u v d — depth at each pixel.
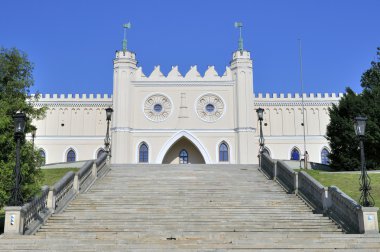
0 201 23.06
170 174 34.97
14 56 28.09
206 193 28.72
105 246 18.41
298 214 24.28
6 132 23.98
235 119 67.25
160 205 25.86
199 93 68.06
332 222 23.36
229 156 66.38
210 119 67.44
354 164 53.66
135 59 68.31
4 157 23.81
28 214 22.03
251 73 68.25
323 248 18.39
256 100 76.31
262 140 39.84
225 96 68.00
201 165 39.62
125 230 21.88
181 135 66.75
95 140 75.19
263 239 19.14
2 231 23.86
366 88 59.41
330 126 57.03
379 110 52.69
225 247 18.33
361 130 23.58
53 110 76.25
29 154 24.80
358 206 21.58
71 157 75.00
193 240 19.11
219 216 23.95
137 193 28.64
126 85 66.81
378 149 51.88
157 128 66.88
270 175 34.38
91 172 32.22
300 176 28.58
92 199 27.34
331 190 24.44
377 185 34.09
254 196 28.11
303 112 73.19
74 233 21.31
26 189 23.30
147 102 67.62
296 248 18.33
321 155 75.00
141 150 66.56
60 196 26.19
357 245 18.70
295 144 75.25
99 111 76.25
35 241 19.03
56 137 75.25
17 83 27.59
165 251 17.97
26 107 26.77
